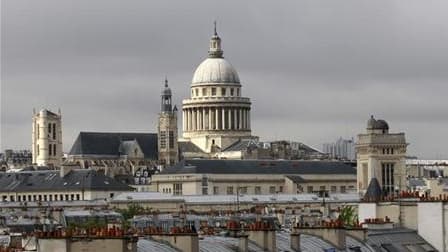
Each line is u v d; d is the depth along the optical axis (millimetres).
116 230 187125
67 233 182750
